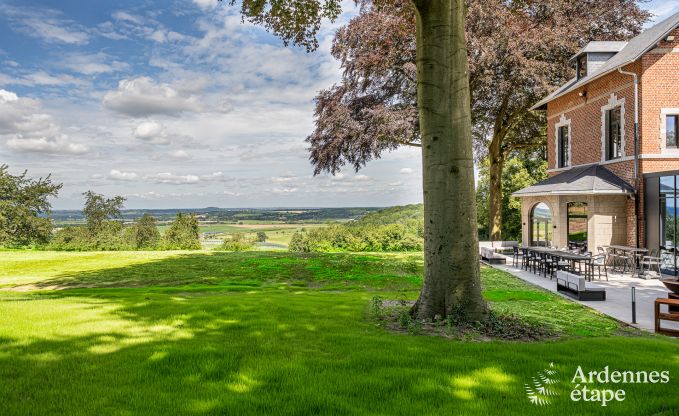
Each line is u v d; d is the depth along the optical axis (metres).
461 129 7.51
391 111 22.95
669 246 15.87
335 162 26.06
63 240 41.41
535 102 25.03
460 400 4.12
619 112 18.89
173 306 9.07
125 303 9.55
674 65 17.19
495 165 28.28
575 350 5.93
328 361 5.21
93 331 6.63
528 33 22.03
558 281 13.03
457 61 7.50
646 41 18.25
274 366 5.00
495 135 27.89
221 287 14.11
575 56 21.95
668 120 17.52
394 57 22.92
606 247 17.80
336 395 4.22
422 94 7.64
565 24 23.20
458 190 7.48
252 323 7.33
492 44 21.44
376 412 3.87
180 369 4.90
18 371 4.80
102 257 25.17
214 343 5.97
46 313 8.10
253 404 4.00
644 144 17.22
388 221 33.91
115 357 5.28
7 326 6.94
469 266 7.50
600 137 20.09
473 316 7.38
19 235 39.91
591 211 18.25
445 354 5.56
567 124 23.03
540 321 8.47
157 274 17.98
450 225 7.48
